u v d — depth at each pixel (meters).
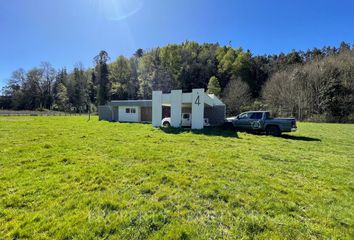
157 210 3.58
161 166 6.04
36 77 65.81
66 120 25.59
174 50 60.25
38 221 3.14
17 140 9.72
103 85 57.78
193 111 16.45
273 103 42.22
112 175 5.21
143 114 25.84
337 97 36.94
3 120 23.56
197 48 65.25
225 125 16.48
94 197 3.96
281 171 5.96
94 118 31.22
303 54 64.62
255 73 56.25
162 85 54.72
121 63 60.66
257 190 4.51
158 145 9.21
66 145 8.71
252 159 7.20
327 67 39.12
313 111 38.66
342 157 8.00
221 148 9.02
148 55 63.03
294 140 12.30
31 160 6.32
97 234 2.88
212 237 2.90
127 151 7.81
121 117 27.08
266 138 12.64
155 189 4.48
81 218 3.23
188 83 56.75
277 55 65.94
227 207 3.77
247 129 15.51
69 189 4.32
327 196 4.34
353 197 4.34
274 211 3.66
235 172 5.68
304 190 4.64
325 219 3.43
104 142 9.70
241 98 43.44
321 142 11.66
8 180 4.70
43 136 11.16
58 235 2.82
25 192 4.08
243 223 3.24
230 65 55.41
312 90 39.16
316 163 6.96
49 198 3.87
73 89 63.53
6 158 6.48
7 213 3.33
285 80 42.38
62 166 5.82
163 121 18.39
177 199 4.03
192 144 9.77
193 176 5.31
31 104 65.06
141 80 56.84
